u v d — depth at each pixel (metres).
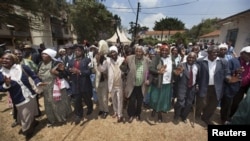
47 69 3.63
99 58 3.80
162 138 3.43
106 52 3.79
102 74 3.92
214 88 3.58
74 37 24.92
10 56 3.11
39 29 6.68
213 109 3.75
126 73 3.79
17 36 11.16
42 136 3.50
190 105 3.78
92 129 3.74
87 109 4.56
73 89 3.85
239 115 1.32
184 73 3.60
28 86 3.29
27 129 3.37
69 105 4.14
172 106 4.86
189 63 3.63
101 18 24.88
